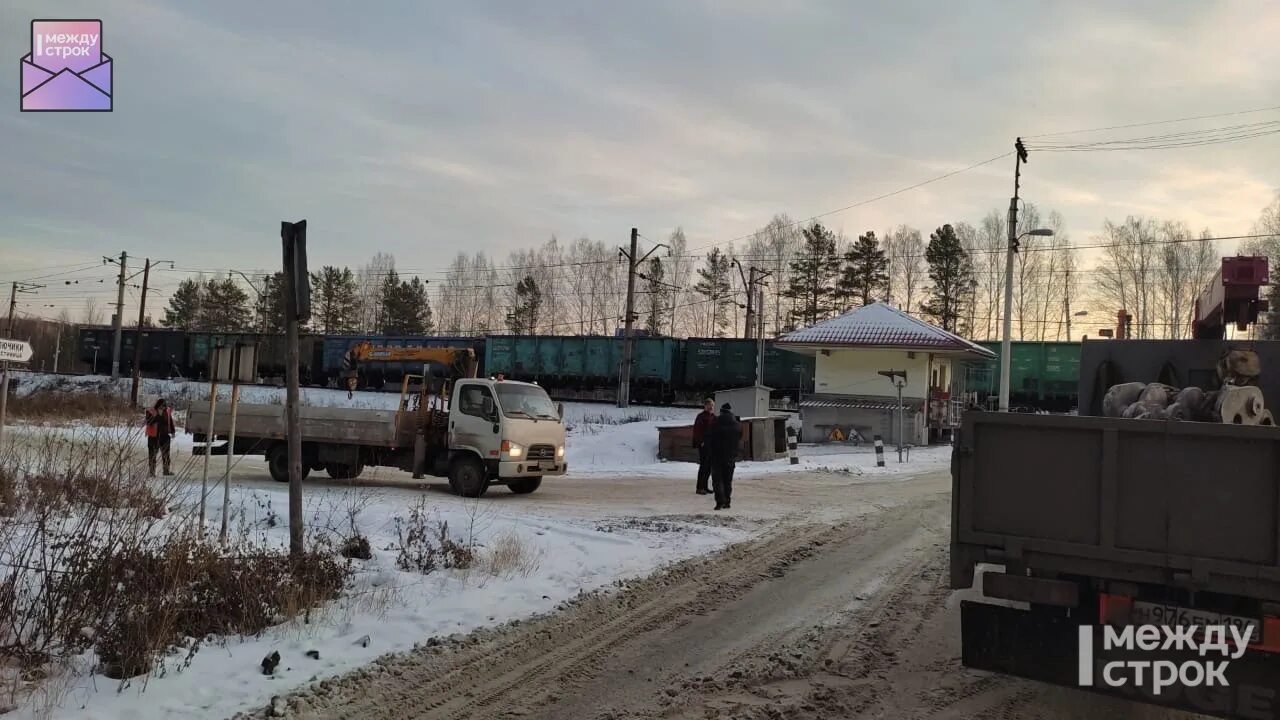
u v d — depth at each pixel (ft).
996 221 229.86
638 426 91.61
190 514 27.14
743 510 44.39
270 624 20.03
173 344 191.62
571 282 265.75
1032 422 14.25
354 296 294.66
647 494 52.26
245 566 21.22
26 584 18.90
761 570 29.14
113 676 15.98
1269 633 12.31
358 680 16.88
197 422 56.08
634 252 127.95
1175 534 12.96
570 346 154.40
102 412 87.45
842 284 215.92
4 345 32.01
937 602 24.61
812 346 111.45
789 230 239.50
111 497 24.18
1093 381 22.52
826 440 106.22
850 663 18.85
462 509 41.11
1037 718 15.70
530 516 39.78
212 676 16.44
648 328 237.86
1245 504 12.46
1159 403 19.29
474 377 59.57
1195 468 12.85
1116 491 13.43
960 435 15.03
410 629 20.42
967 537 14.85
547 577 26.84
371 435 51.49
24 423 59.47
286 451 54.75
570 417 113.29
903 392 109.70
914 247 243.81
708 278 244.63
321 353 175.52
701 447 52.34
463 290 286.05
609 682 17.47
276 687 16.16
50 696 14.64
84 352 209.36
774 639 20.72
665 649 19.84
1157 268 211.82
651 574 27.99
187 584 19.88
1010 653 14.83
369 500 43.34
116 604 17.95
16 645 16.10
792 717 15.57
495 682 17.33
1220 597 12.98
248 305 312.71
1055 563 14.03
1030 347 139.33
